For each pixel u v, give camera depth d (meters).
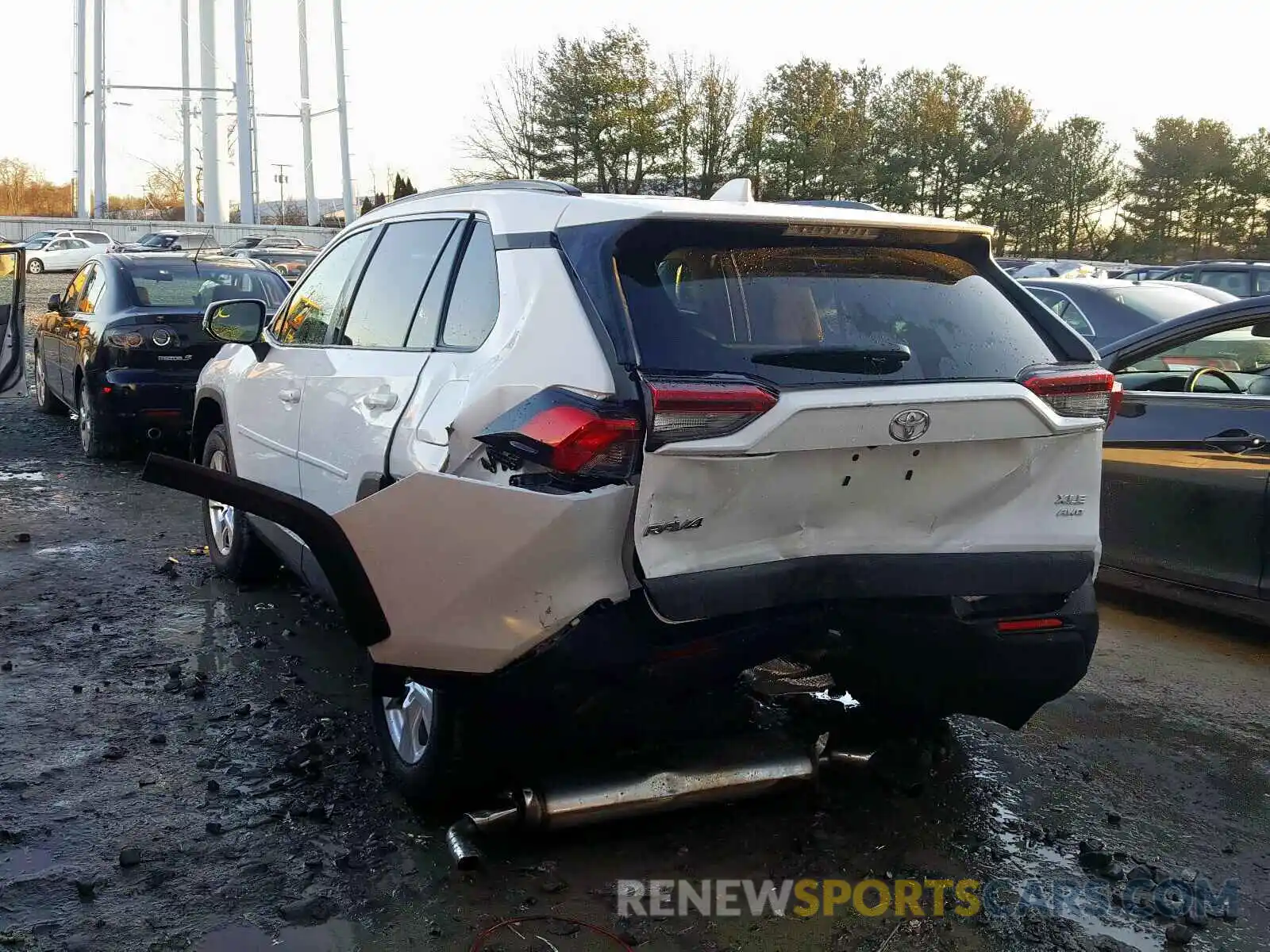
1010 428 3.25
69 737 4.23
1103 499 6.08
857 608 3.31
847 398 3.02
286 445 4.89
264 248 39.69
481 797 3.64
